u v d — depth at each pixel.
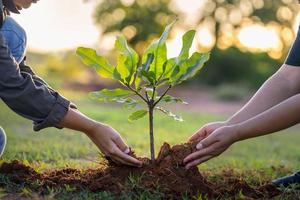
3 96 1.43
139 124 4.13
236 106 7.36
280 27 9.50
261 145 3.43
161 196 1.45
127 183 1.49
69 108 1.46
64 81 8.34
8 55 1.42
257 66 9.36
